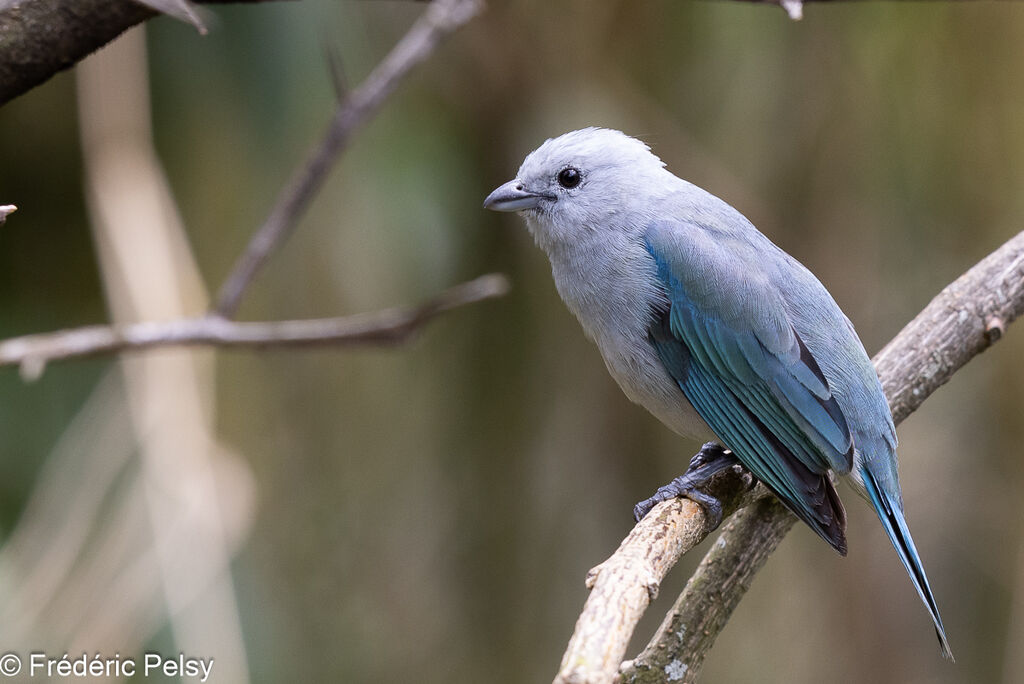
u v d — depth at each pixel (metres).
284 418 11.95
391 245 11.48
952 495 12.86
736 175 11.84
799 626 12.61
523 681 12.02
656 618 12.20
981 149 11.61
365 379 12.31
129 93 9.27
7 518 9.75
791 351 7.69
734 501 7.33
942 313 7.62
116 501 9.09
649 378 8.21
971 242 11.91
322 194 11.26
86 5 5.22
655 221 8.23
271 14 9.70
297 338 8.30
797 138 11.83
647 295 8.08
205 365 9.27
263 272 11.48
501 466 12.14
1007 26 11.24
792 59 11.69
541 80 11.42
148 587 8.36
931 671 12.70
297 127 10.27
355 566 12.24
